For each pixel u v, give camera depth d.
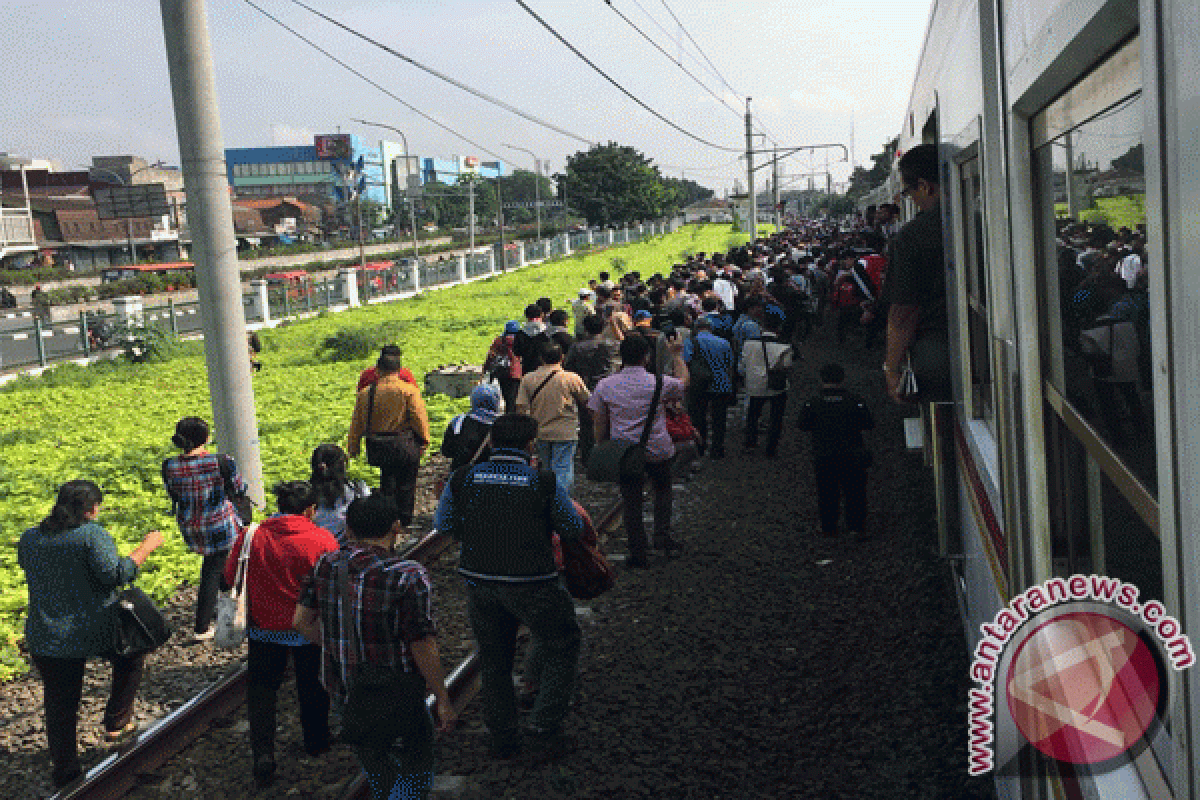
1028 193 2.73
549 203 167.50
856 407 9.00
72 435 18.06
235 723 6.35
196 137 8.70
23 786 5.77
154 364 28.97
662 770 5.50
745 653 6.93
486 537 5.51
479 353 25.42
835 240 39.34
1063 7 2.02
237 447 9.10
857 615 7.38
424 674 4.41
